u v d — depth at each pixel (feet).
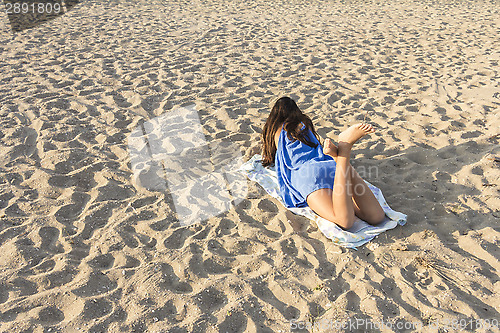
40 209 12.80
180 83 22.49
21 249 11.18
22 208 12.82
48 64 25.12
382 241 11.53
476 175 13.94
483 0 45.24
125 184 14.14
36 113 18.56
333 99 20.62
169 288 10.20
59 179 14.11
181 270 10.66
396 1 46.03
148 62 25.84
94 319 9.32
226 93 21.38
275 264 10.85
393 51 28.04
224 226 12.42
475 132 16.63
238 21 36.81
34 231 11.81
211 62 25.96
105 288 10.18
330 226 11.87
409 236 11.66
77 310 9.50
